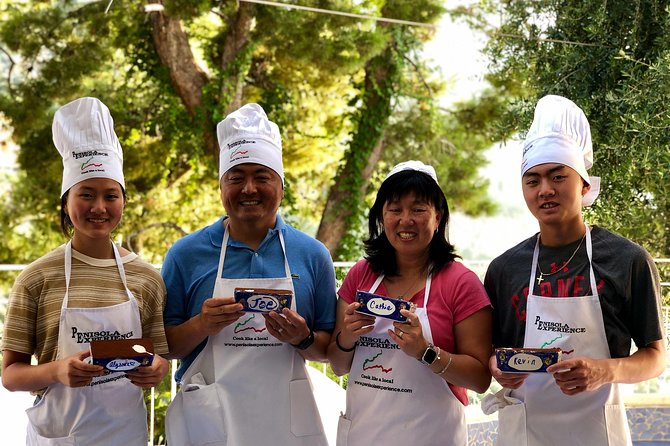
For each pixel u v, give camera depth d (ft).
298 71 40.40
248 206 9.66
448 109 42.80
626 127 16.40
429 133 41.37
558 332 8.92
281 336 9.16
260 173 9.68
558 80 18.44
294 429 9.64
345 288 10.06
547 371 8.35
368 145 41.37
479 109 40.60
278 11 35.60
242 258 9.83
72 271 8.86
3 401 13.91
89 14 37.19
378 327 9.48
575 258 9.06
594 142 17.48
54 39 37.35
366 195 44.16
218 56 39.93
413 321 8.78
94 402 8.85
